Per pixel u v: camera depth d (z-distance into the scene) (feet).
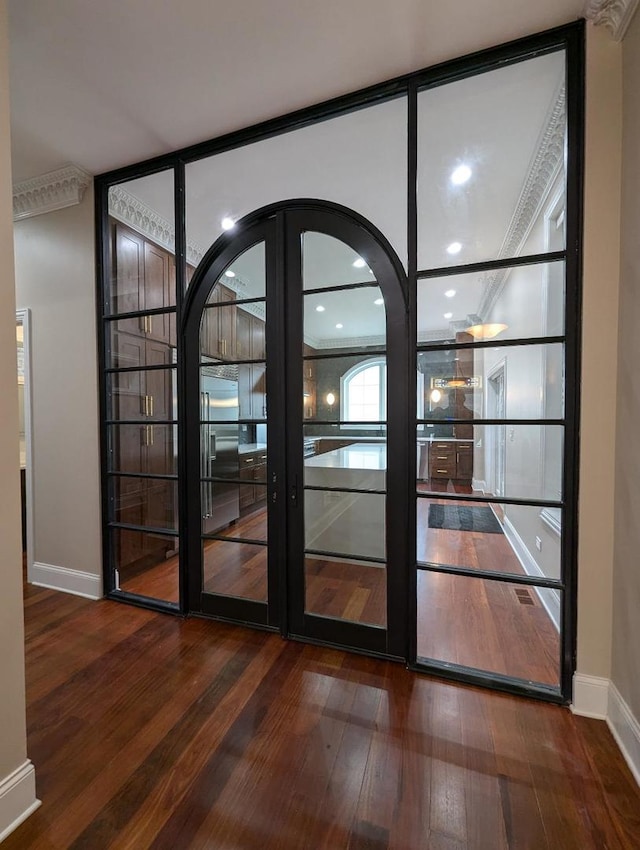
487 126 6.89
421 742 5.07
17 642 4.21
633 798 4.32
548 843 3.86
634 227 4.84
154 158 8.29
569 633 5.74
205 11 5.15
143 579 9.72
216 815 4.15
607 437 5.41
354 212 6.95
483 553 8.61
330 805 4.24
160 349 9.36
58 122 7.22
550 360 6.58
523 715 5.54
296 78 6.29
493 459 7.61
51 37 5.51
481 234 7.45
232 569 8.19
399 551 6.77
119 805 4.25
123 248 9.37
